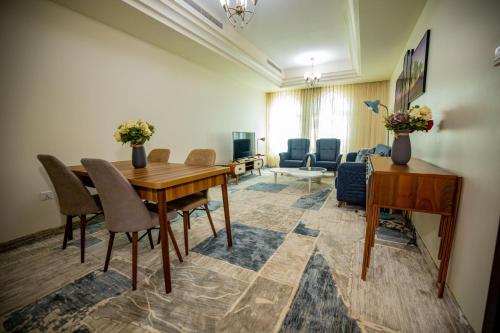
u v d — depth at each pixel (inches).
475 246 43.1
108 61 106.0
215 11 127.6
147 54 124.7
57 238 85.1
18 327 45.7
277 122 266.8
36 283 59.0
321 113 241.1
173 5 105.9
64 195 66.6
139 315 48.3
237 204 126.1
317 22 136.9
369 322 45.7
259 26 142.4
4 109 76.3
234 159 188.4
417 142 92.1
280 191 154.6
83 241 68.7
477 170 43.8
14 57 77.5
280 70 223.9
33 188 84.3
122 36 111.6
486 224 40.0
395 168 60.4
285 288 56.2
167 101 138.8
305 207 120.1
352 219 102.6
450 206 50.2
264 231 90.3
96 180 53.2
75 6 90.2
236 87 210.8
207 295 54.0
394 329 44.0
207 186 68.8
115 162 100.0
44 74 85.0
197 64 161.8
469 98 48.4
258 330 44.1
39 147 85.0
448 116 59.3
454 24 57.9
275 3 117.5
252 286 57.1
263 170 248.7
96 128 102.4
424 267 64.8
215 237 84.7
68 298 53.5
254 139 223.1
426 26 85.3
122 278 60.8
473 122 46.3
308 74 200.1
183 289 56.3
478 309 40.8
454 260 51.2
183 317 47.6
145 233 87.8
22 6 78.4
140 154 80.3
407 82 112.7
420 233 77.5
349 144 230.7
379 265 65.9
